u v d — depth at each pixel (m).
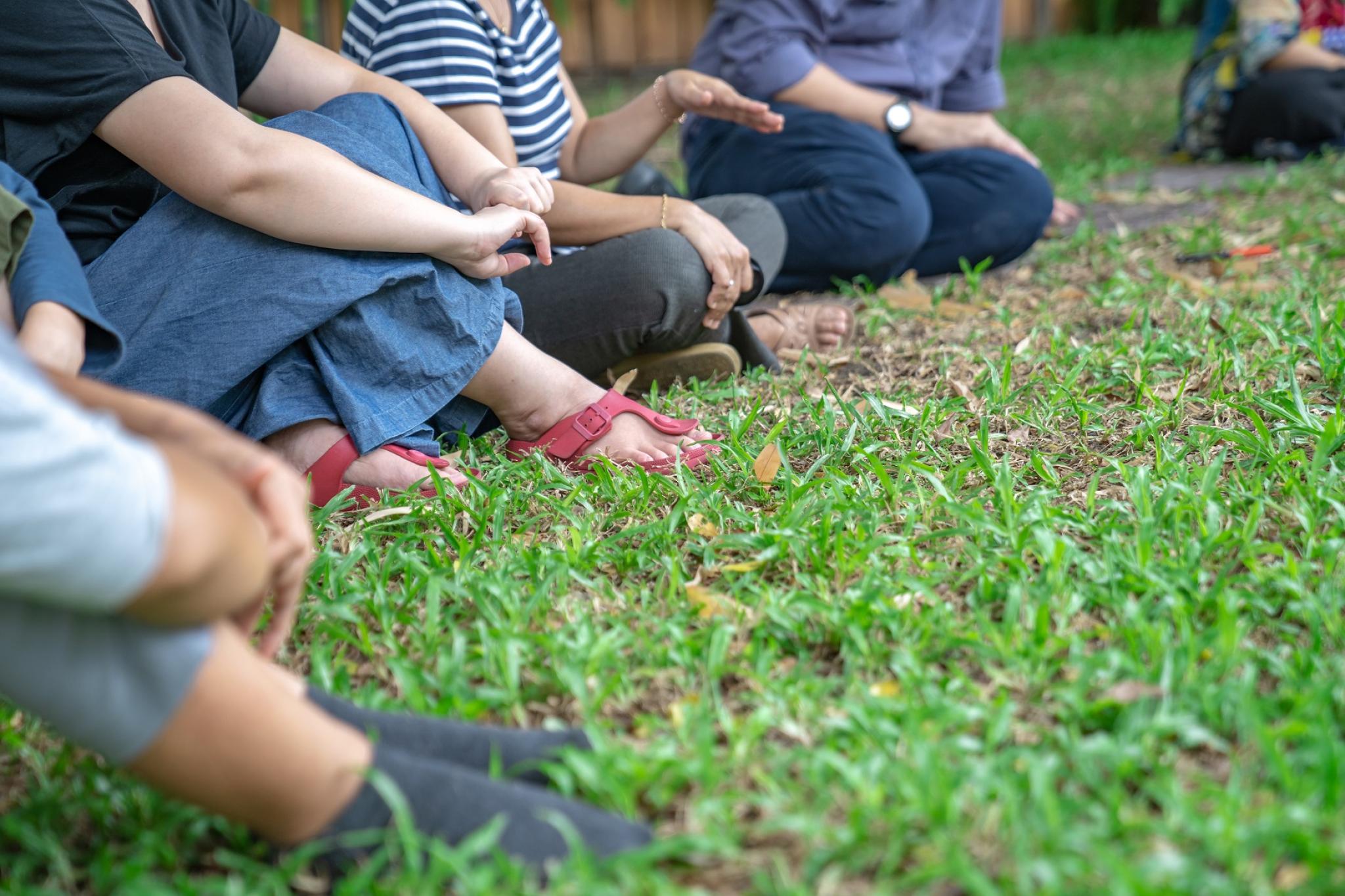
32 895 1.13
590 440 2.21
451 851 1.16
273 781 1.11
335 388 2.00
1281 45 5.16
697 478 2.12
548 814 1.17
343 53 2.66
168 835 1.26
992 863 1.15
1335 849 1.11
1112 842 1.16
